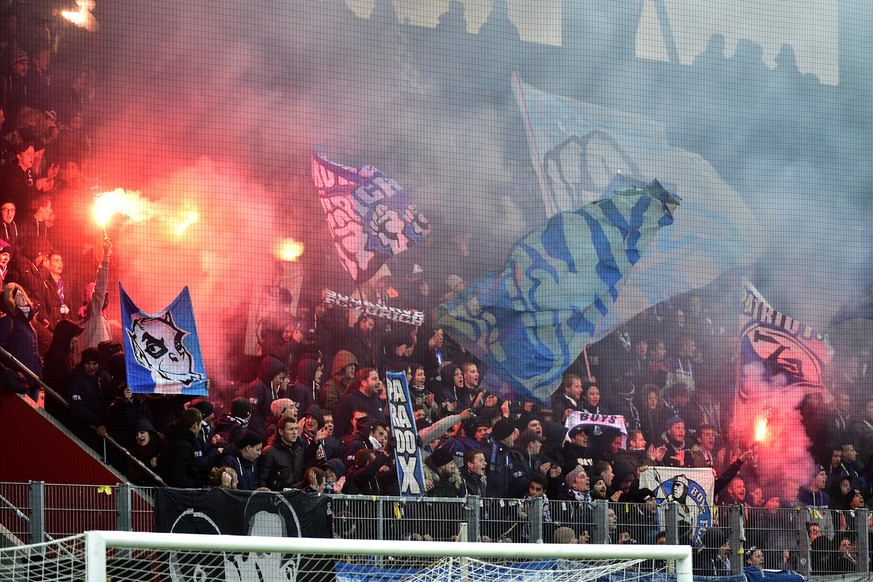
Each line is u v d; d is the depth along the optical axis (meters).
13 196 50.09
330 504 38.97
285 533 37.75
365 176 58.81
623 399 61.50
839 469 65.00
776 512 49.66
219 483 42.25
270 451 45.97
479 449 56.28
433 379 57.62
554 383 60.19
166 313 47.06
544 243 62.06
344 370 55.81
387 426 55.19
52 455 45.12
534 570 38.09
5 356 45.75
